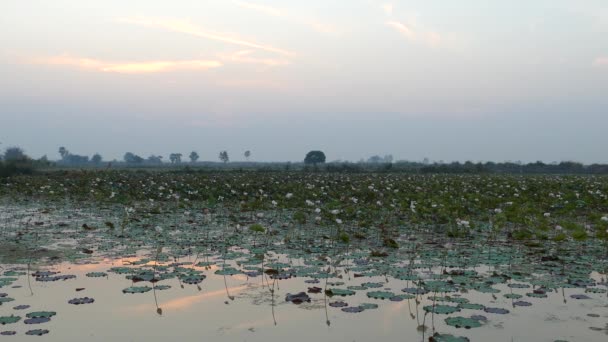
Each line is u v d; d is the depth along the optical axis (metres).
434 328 6.36
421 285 8.48
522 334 6.13
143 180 32.75
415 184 28.80
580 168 69.31
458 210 15.10
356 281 8.84
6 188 29.28
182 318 6.77
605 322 6.57
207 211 20.09
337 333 6.20
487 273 9.39
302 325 6.49
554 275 9.20
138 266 10.00
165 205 22.11
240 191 25.42
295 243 12.99
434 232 14.80
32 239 13.30
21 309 7.12
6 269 9.67
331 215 14.30
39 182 31.45
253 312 7.04
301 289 8.27
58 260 10.59
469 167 61.94
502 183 29.12
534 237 13.38
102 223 16.45
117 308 7.20
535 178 38.69
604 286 8.41
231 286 8.46
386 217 17.41
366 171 59.00
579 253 11.36
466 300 7.54
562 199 18.27
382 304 7.39
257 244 12.83
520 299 7.64
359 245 12.72
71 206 21.75
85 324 6.51
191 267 9.95
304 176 40.50
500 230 14.27
